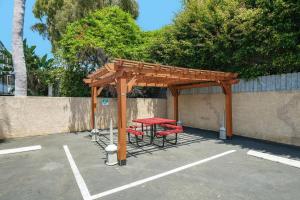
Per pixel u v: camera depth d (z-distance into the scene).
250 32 8.10
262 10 7.59
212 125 11.13
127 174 5.02
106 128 12.41
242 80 9.44
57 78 14.69
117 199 3.79
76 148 7.68
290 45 7.02
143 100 13.73
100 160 6.19
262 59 8.94
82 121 11.66
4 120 9.48
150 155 6.62
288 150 6.93
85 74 14.20
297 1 6.52
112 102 12.64
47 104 10.60
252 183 4.41
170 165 5.65
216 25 9.62
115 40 13.09
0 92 19.22
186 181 4.56
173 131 7.94
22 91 10.64
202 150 7.18
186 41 10.75
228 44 9.00
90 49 13.30
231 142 8.35
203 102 11.66
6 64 16.22
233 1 9.11
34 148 7.53
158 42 12.56
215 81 9.44
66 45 12.96
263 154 6.39
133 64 5.96
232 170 5.20
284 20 7.10
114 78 6.64
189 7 10.83
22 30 10.74
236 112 9.76
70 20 17.73
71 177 4.87
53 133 10.74
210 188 4.20
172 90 12.40
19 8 10.55
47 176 4.95
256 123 8.86
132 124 13.21
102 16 13.76
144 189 4.19
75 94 14.30
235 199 3.74
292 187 4.21
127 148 7.51
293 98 7.48
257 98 8.80
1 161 6.16
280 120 7.93
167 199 3.77
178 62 11.66
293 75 7.48
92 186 4.37
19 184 4.50
